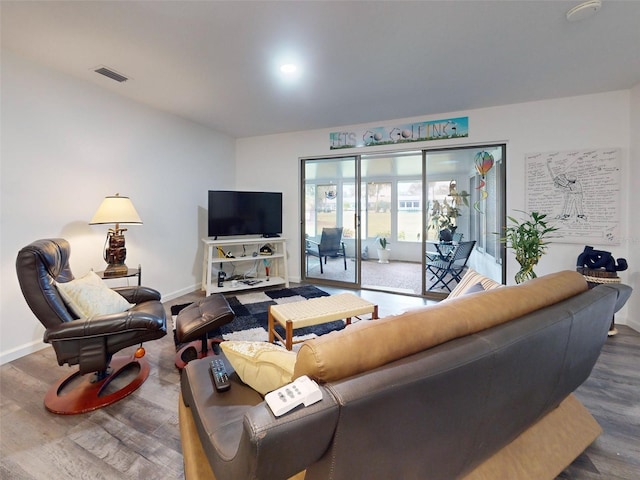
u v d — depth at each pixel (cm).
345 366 72
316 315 232
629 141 297
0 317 229
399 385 72
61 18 190
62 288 187
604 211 307
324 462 69
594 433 151
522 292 118
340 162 455
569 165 319
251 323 304
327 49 228
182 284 407
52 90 259
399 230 735
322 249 475
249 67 256
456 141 370
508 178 347
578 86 293
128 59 243
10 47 225
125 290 239
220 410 108
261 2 177
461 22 196
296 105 347
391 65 253
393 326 83
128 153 328
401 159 568
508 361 96
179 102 339
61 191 268
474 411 93
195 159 423
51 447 148
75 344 175
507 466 122
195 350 233
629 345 255
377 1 176
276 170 482
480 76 273
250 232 447
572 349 125
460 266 410
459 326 93
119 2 176
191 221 420
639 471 134
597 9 180
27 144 244
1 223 230
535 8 182
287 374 103
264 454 59
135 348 253
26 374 214
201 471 104
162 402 183
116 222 269
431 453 88
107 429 160
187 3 177
